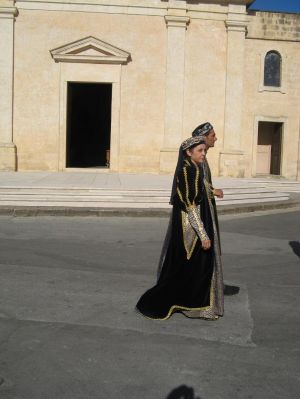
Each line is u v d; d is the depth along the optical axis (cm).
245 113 2342
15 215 1248
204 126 515
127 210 1289
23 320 507
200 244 501
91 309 545
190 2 2220
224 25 2247
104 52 2198
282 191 1995
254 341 464
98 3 2191
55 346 441
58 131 2231
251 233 1108
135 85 2234
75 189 1493
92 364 406
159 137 2262
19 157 2228
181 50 2225
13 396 353
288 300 604
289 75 2366
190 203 493
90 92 2941
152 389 366
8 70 2186
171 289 513
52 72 2211
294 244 982
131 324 499
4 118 2195
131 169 2266
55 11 2184
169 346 446
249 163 2364
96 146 2961
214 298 513
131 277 692
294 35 2345
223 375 392
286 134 2380
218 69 2262
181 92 2241
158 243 952
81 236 1004
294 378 391
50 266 743
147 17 2212
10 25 2169
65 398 351
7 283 642
